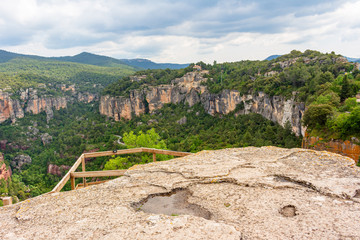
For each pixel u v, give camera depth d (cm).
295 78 8475
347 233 436
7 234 497
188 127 13212
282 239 429
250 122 9725
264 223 483
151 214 545
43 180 10888
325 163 810
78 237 471
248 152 1022
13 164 12562
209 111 13650
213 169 822
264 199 590
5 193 7881
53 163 11356
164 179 766
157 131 12588
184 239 440
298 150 984
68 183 7144
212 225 481
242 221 496
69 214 568
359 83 5859
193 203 602
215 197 623
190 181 736
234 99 11694
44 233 494
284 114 8156
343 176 691
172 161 967
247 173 765
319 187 625
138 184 743
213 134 10056
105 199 645
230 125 10550
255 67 14512
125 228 492
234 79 13600
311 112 4691
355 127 3809
